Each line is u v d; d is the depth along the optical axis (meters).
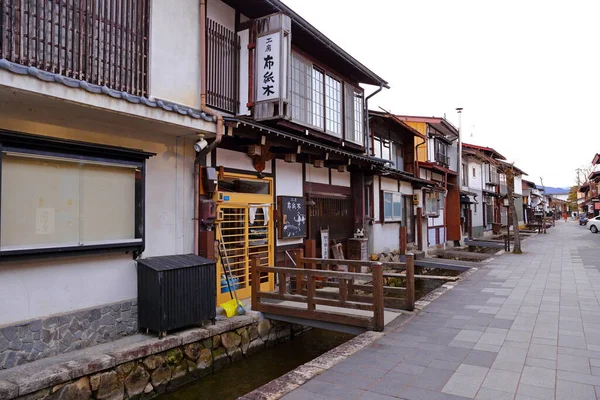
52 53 5.33
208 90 7.95
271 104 8.18
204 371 6.57
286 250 10.23
